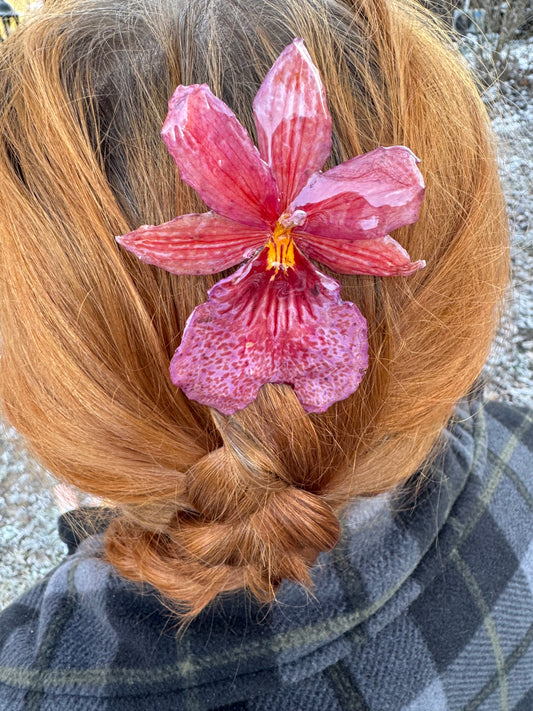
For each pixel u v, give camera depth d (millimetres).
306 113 131
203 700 165
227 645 167
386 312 159
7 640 193
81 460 168
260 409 154
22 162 147
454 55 191
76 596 192
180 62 146
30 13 179
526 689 205
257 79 147
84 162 143
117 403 154
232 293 139
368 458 171
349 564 177
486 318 177
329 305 145
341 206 137
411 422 172
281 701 169
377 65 157
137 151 146
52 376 155
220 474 157
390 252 143
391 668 174
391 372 164
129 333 150
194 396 147
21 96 149
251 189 133
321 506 158
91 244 144
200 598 162
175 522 173
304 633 167
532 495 220
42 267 147
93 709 167
